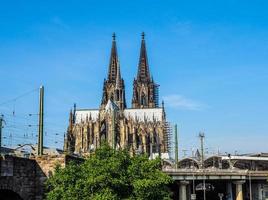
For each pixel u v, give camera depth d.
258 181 163.50
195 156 182.75
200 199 176.25
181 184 132.50
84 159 59.41
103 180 49.91
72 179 50.09
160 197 56.28
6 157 45.72
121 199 51.56
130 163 56.06
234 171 147.12
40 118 55.19
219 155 179.88
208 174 138.25
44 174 51.47
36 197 50.91
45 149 102.06
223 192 170.12
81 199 49.34
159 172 56.97
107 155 54.06
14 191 47.06
